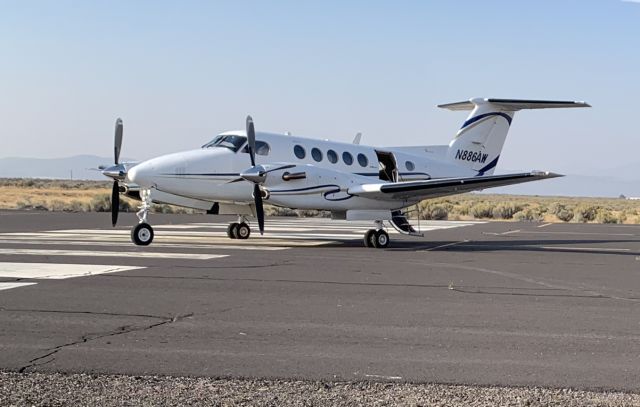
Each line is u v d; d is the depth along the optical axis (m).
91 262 14.18
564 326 8.28
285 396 5.46
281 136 20.55
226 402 5.30
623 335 7.80
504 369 6.32
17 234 22.23
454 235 26.16
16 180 152.12
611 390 5.70
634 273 13.92
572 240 23.91
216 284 11.31
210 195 19.58
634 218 49.12
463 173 23.88
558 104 23.11
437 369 6.30
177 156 19.38
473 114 23.98
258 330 7.85
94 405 5.19
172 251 16.94
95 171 19.61
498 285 11.79
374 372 6.18
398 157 22.45
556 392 5.64
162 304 9.38
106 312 8.74
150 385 5.70
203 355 6.68
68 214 37.97
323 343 7.27
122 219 33.12
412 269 13.99
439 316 8.84
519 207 58.25
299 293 10.55
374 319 8.59
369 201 20.09
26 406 5.14
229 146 19.95
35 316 8.41
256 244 19.80
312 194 19.34
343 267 14.12
